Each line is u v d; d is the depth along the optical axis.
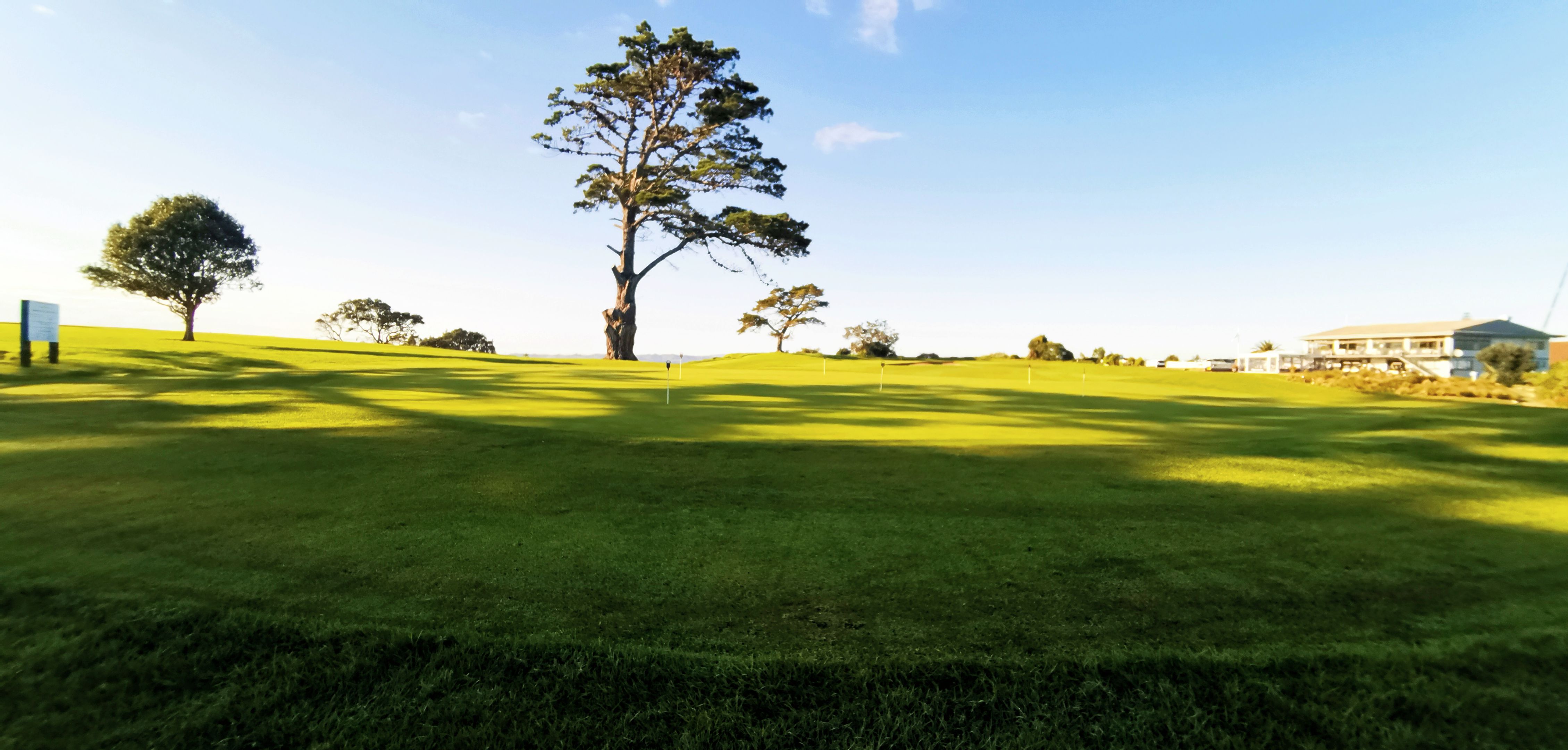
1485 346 59.50
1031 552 4.30
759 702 2.65
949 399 15.20
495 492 5.52
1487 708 2.64
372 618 3.18
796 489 5.84
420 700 2.65
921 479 6.28
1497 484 6.43
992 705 2.66
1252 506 5.50
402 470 6.19
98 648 2.91
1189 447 8.38
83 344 25.53
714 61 40.47
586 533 4.55
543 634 3.06
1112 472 6.70
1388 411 13.95
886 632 3.14
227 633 3.04
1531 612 3.46
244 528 4.46
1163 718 2.61
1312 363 66.00
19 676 2.72
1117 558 4.20
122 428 8.14
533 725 2.53
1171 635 3.15
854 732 2.52
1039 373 31.95
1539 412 13.50
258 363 24.48
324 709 2.61
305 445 7.27
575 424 9.40
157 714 2.56
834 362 40.91
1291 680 2.81
